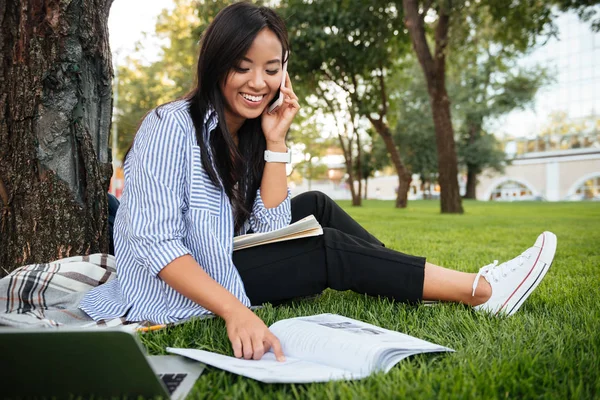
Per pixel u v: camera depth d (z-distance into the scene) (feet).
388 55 54.34
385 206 76.18
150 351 5.25
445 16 43.86
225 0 26.91
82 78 7.92
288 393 4.19
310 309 6.97
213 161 6.09
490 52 85.10
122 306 6.10
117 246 6.25
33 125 7.68
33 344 3.62
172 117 5.91
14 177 7.72
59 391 3.91
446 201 48.70
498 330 5.90
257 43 5.93
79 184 7.97
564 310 6.92
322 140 107.86
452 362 4.78
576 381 4.32
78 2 7.76
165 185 5.63
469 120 106.32
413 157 95.30
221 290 5.06
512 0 39.96
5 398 3.92
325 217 7.57
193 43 49.06
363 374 4.35
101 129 8.34
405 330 5.92
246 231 7.11
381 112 60.80
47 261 7.69
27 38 7.63
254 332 4.68
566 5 39.68
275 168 6.97
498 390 4.15
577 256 14.20
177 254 5.25
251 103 6.26
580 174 167.43
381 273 6.48
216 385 4.21
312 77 54.75
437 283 6.70
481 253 15.21
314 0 48.21
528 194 181.88
